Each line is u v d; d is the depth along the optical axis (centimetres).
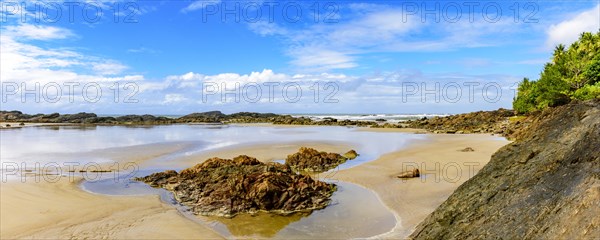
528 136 1027
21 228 1296
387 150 3278
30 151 3294
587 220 559
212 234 1270
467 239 774
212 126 7994
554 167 785
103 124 8750
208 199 1633
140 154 3098
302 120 9056
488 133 4916
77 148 3503
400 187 1833
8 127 7138
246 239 1233
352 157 2895
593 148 732
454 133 5112
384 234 1235
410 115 15538
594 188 607
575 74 5638
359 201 1647
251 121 10131
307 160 2569
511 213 744
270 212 1532
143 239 1213
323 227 1335
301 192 1631
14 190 1777
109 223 1359
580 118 901
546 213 663
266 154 3061
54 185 1919
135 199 1684
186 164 2642
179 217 1439
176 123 9594
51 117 9788
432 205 1514
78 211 1488
